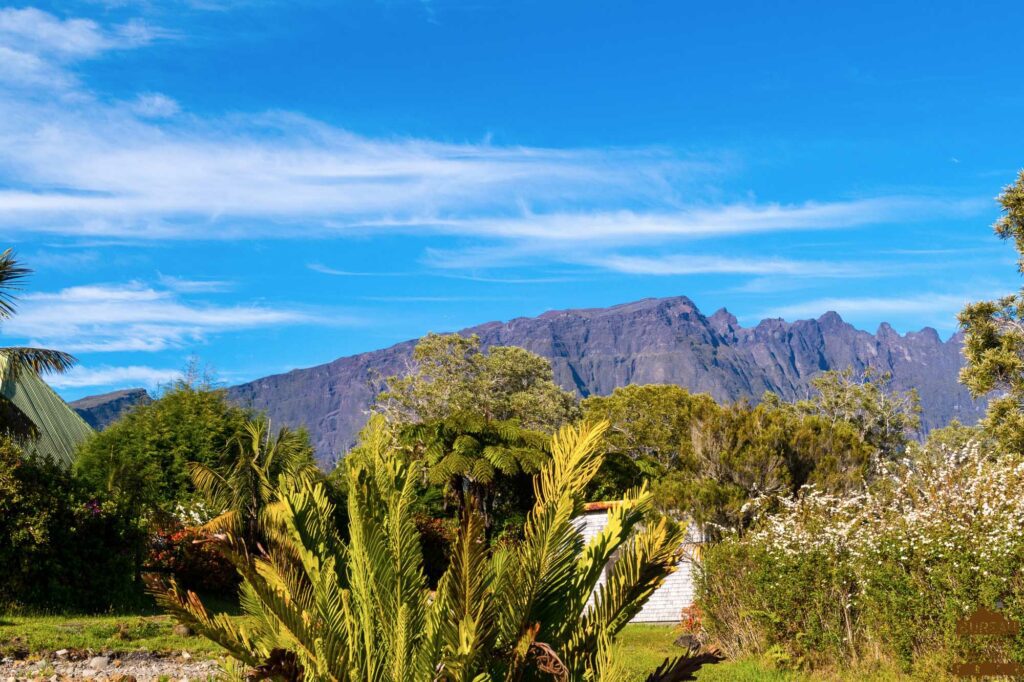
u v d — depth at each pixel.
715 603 13.07
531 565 4.14
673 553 4.38
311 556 4.45
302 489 5.00
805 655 11.27
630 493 4.70
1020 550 8.55
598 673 3.97
